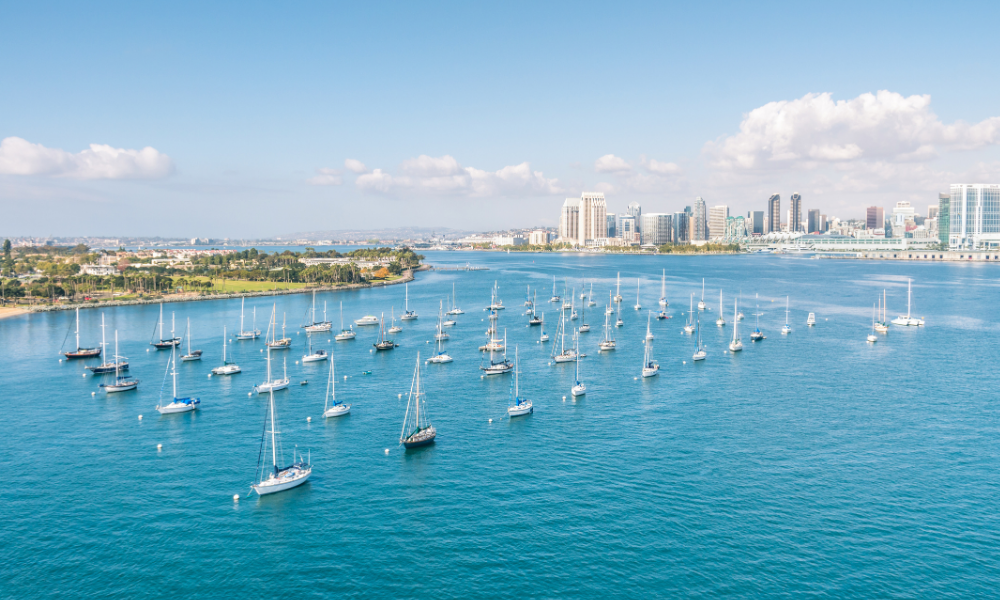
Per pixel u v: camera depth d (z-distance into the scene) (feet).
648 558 305.53
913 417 498.69
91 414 529.86
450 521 341.21
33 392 604.08
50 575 297.53
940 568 295.07
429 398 570.05
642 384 612.70
